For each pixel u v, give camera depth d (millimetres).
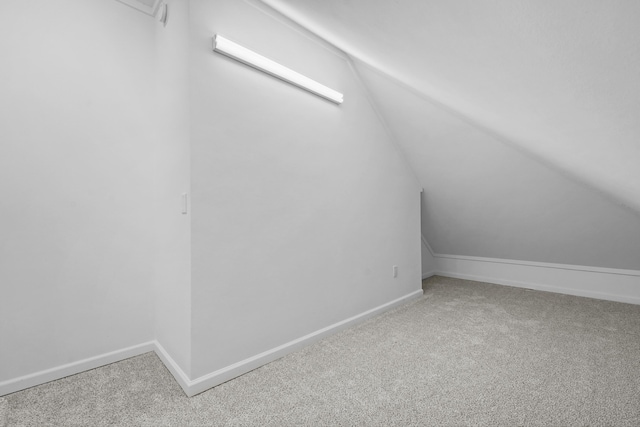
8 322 1624
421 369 1811
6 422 1378
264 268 1884
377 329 2449
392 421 1361
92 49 1893
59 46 1778
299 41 2121
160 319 2027
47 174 1739
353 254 2572
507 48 769
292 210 2059
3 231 1613
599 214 2797
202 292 1592
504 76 963
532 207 3080
